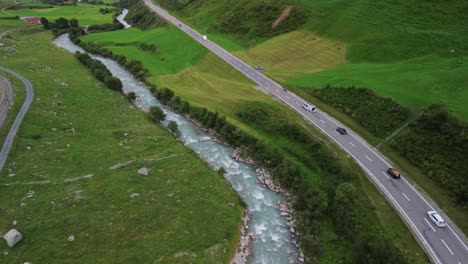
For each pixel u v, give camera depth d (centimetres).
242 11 13250
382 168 5644
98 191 5341
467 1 9194
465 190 4684
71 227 4612
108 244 4428
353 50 9325
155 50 12738
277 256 4644
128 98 9194
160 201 5247
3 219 4656
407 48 8544
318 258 4556
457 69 7056
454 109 5891
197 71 10512
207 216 5078
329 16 10894
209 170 6275
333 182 5594
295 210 5422
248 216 5350
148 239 4569
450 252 4197
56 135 6850
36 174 5606
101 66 10906
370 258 4091
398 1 10250
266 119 7475
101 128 7356
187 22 15075
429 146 5534
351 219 4819
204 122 7931
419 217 4688
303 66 9475
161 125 7962
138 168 6034
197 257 4416
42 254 4197
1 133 6500
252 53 10794
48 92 8619
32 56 11644
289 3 12175
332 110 7319
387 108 6544
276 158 6378
